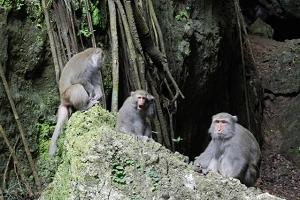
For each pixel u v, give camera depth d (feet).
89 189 19.33
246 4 66.59
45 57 30.37
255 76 53.01
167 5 37.76
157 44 34.42
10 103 28.50
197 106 40.37
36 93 30.09
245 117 48.11
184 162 20.67
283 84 54.54
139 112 23.80
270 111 53.62
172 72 36.32
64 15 30.37
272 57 57.57
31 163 28.78
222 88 43.50
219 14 41.98
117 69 30.53
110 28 31.96
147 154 19.86
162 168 19.83
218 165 23.71
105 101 29.81
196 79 39.27
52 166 29.27
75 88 26.61
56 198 21.44
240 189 19.61
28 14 29.94
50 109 30.19
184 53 37.14
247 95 48.39
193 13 39.52
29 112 29.55
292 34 67.10
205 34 39.40
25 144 28.66
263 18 66.33
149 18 34.47
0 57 28.66
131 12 31.81
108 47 32.30
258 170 24.31
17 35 29.35
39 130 29.78
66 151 22.29
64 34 30.22
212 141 23.90
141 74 31.76
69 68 27.45
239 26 45.11
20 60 29.55
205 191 19.47
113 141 19.97
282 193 43.52
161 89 35.01
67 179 20.97
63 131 27.02
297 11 63.21
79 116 23.27
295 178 45.96
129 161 19.67
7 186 28.35
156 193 19.26
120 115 23.67
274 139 51.39
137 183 19.43
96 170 19.51
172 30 37.27
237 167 22.99
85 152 19.83
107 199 19.19
